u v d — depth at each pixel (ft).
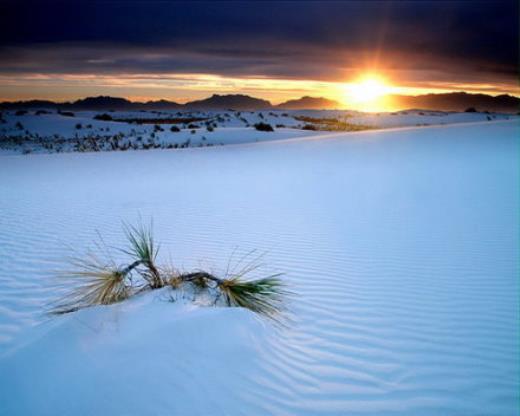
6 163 67.97
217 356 10.06
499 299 15.39
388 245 22.16
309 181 45.70
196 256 20.22
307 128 193.98
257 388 9.43
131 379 8.81
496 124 129.59
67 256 20.27
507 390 10.18
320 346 11.93
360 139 105.09
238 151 88.22
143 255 14.23
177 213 29.78
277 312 13.98
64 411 7.99
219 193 38.42
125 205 32.73
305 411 8.98
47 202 33.83
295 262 19.49
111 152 90.22
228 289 13.97
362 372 10.69
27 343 10.16
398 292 16.06
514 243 22.13
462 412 9.37
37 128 150.92
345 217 28.55
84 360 9.28
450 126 129.90
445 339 12.56
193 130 145.38
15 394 8.38
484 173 46.93
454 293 15.97
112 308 11.87
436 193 36.78
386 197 35.65
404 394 9.89
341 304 14.94
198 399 8.68
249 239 23.29
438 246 21.89
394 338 12.55
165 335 10.28
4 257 20.10
